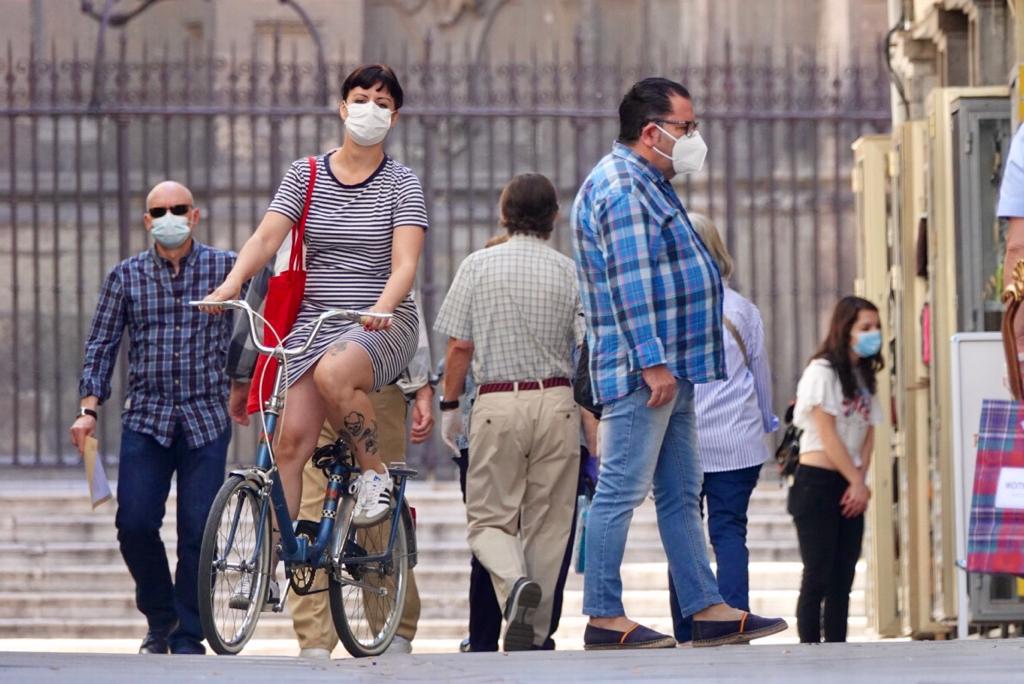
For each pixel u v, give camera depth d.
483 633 28.28
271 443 23.00
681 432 23.95
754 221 68.44
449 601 45.22
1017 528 23.81
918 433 36.59
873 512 39.03
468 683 19.36
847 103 71.25
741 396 29.41
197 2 88.81
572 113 65.75
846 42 87.12
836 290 68.25
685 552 23.84
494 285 26.50
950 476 32.97
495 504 26.47
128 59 88.75
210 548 21.81
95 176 85.94
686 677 19.36
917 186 36.97
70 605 45.59
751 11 89.69
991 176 32.59
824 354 32.19
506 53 90.56
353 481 23.92
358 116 23.97
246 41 88.19
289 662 21.77
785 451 32.88
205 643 33.94
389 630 24.92
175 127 86.94
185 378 30.31
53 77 67.19
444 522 50.66
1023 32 30.94
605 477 23.59
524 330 26.38
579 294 25.28
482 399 26.53
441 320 26.94
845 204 83.94
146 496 30.14
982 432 24.08
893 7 40.78
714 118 68.44
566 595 43.44
